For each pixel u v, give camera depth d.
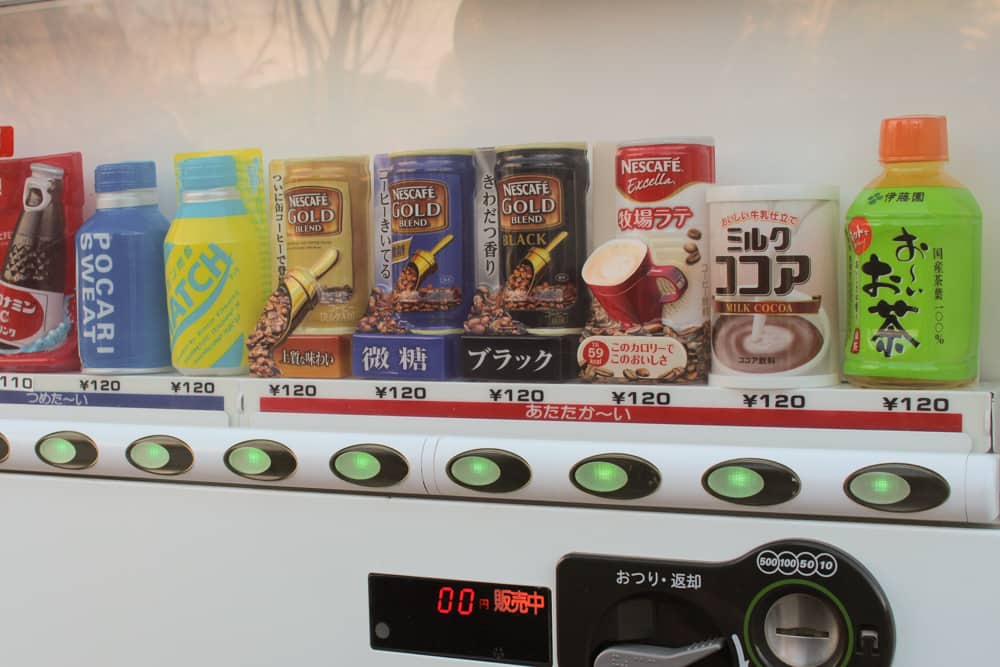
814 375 1.14
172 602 1.37
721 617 1.11
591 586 1.16
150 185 1.49
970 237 1.11
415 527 1.24
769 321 1.14
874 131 1.25
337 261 1.37
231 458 1.32
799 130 1.29
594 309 1.25
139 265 1.45
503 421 1.24
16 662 1.46
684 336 1.20
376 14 1.49
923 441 1.08
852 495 1.06
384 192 1.41
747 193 1.15
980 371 1.23
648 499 1.14
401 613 1.25
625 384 1.21
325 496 1.28
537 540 1.19
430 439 1.24
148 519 1.38
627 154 1.24
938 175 1.14
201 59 1.59
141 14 1.62
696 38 1.33
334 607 1.28
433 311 1.31
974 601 1.03
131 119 1.64
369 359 1.33
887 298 1.12
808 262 1.14
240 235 1.42
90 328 1.45
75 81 1.68
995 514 1.02
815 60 1.27
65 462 1.42
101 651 1.41
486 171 1.37
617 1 1.36
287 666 1.31
